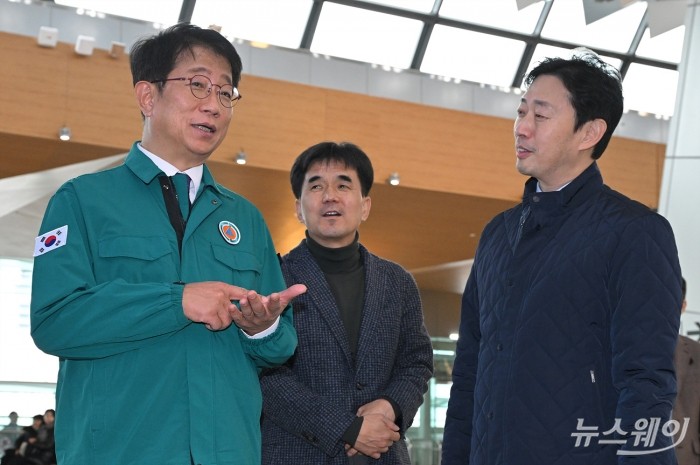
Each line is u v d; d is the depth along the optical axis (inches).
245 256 82.0
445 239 522.9
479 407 90.4
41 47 372.5
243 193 439.5
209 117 81.3
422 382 117.0
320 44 459.5
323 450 107.3
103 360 74.8
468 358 99.7
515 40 497.7
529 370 85.7
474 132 462.3
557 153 92.0
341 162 124.3
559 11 493.7
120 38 404.2
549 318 86.1
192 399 74.0
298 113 423.8
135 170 80.4
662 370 81.0
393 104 448.5
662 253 84.4
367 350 114.4
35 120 366.6
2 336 444.8
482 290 95.4
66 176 389.1
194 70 81.5
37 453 316.2
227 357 77.4
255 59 430.3
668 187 195.6
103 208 77.6
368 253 124.0
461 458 96.6
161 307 71.3
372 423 106.7
